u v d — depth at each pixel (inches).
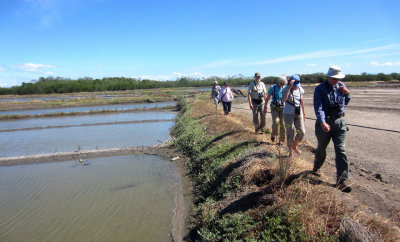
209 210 202.8
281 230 146.0
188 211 231.5
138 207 242.5
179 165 352.8
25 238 202.4
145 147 431.8
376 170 229.1
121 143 491.2
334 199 154.6
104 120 794.2
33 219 229.3
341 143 172.6
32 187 298.7
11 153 452.1
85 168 354.6
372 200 167.3
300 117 226.5
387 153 275.1
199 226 199.0
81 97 1808.6
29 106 1250.0
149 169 342.3
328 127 167.9
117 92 2246.6
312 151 282.5
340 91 174.1
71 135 579.8
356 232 123.8
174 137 518.6
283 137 271.4
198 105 764.0
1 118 898.7
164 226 209.9
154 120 744.3
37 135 593.6
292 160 209.0
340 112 172.7
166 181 300.4
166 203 247.9
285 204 157.6
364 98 927.0
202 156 324.5
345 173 171.0
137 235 199.9
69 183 305.7
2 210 247.4
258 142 290.2
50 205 253.4
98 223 218.4
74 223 219.9
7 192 287.9
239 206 184.7
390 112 572.7
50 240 198.5
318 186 169.0
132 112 989.8
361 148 299.7
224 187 221.3
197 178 293.4
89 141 516.1
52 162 387.2
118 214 231.5
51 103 1298.0
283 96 223.1
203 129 450.6
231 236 160.7
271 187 180.5
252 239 149.8
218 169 256.8
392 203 163.3
